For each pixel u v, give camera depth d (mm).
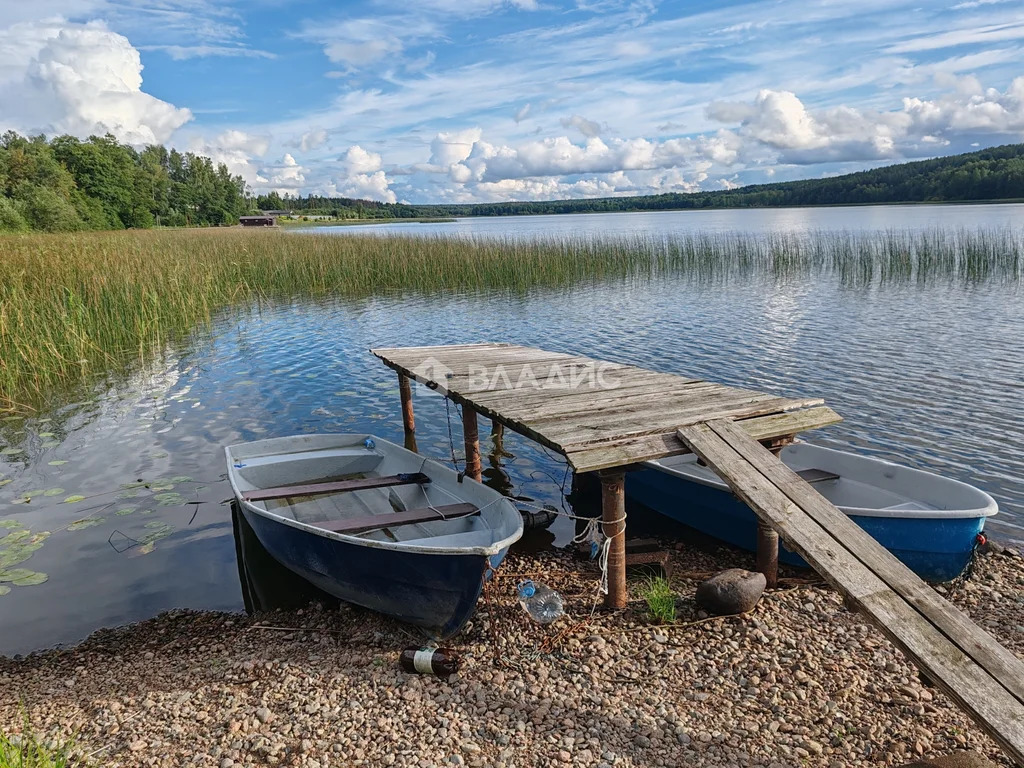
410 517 5418
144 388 11664
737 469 4785
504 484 7828
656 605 4906
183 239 30125
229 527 6816
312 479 7074
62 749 3760
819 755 3502
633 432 5160
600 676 4258
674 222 88000
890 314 16031
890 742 3574
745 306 17844
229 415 10250
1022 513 6531
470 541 5160
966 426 8773
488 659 4520
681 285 22000
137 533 6672
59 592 5684
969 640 3320
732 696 4020
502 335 15328
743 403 5965
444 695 4117
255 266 22875
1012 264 21797
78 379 12148
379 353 9445
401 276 23531
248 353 14141
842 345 13305
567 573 5746
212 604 5562
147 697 4285
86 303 13961
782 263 24453
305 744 3666
